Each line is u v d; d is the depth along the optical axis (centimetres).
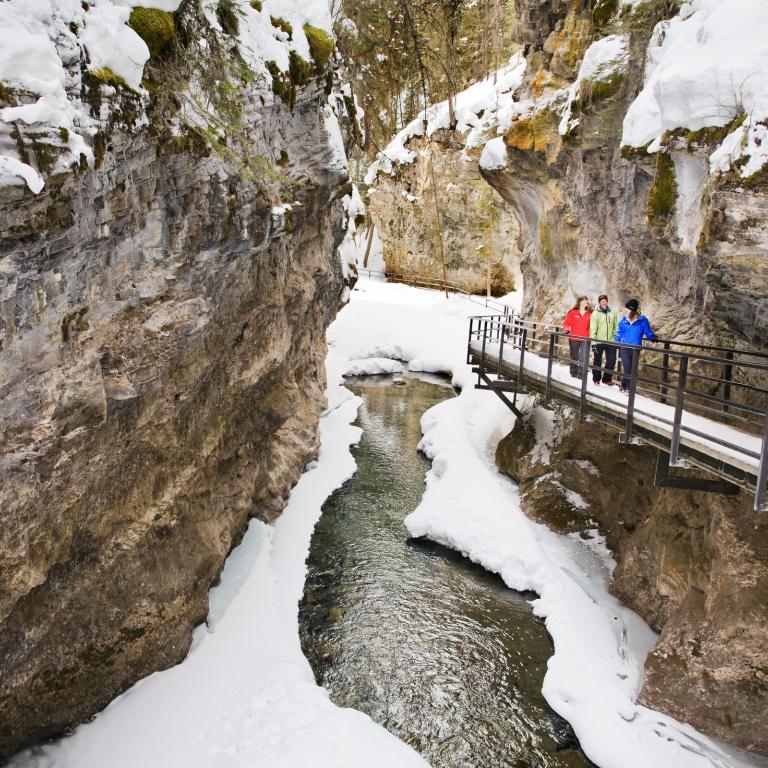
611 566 855
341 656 699
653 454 825
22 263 364
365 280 3253
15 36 332
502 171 1340
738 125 502
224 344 686
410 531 1000
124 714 535
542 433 1119
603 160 966
